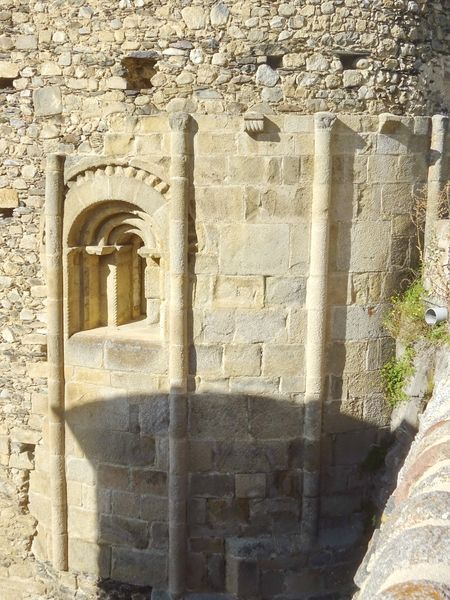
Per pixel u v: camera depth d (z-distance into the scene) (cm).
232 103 808
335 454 876
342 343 858
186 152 811
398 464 838
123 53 823
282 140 809
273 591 859
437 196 864
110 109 836
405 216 860
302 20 796
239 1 795
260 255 829
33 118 870
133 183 841
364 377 873
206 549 882
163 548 896
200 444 866
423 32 847
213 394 857
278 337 846
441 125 852
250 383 855
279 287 837
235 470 869
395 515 351
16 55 859
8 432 961
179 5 804
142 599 912
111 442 897
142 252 866
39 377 932
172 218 822
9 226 905
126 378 879
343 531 886
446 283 782
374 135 824
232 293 838
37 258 904
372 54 812
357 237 840
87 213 877
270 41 800
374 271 855
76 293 902
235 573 855
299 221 824
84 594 938
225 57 803
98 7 823
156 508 891
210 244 830
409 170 852
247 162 812
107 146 842
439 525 304
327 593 868
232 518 877
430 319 766
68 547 941
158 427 875
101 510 916
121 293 923
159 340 873
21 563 987
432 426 443
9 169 890
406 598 257
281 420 861
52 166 857
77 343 895
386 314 871
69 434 917
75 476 923
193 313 845
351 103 814
